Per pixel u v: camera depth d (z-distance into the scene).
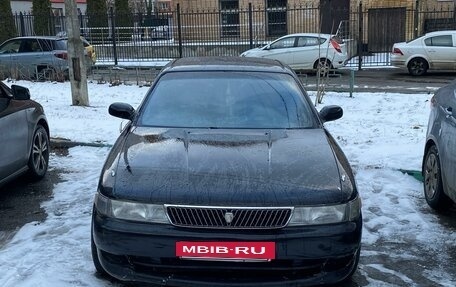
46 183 6.59
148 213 3.52
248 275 3.56
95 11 28.80
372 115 11.23
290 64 20.75
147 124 4.75
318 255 3.51
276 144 4.30
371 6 25.80
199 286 3.52
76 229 5.04
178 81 5.20
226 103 4.94
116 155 4.18
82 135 9.02
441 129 5.47
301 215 3.51
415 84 17.56
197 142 4.28
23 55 18.00
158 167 3.87
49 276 4.05
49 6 30.20
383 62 24.17
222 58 5.92
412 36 25.47
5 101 5.82
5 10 27.70
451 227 5.24
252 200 3.49
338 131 9.45
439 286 4.11
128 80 17.62
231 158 3.99
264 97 5.03
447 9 25.59
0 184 5.61
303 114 4.91
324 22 26.47
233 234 3.44
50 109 11.81
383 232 5.10
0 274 4.11
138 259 3.60
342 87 16.22
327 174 3.85
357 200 3.78
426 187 5.84
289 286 3.53
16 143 5.91
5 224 5.27
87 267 4.24
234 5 27.56
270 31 27.36
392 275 4.27
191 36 27.97
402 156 7.61
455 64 19.89
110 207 3.63
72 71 12.35
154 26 27.75
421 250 4.75
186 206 3.48
